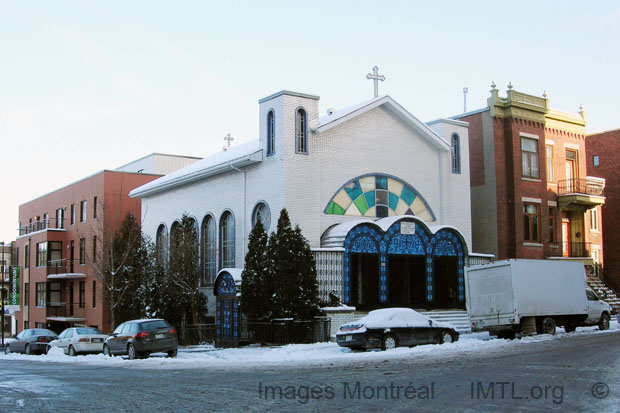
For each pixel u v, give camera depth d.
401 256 29.34
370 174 30.88
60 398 12.16
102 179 44.03
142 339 22.86
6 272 84.69
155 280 33.16
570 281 25.86
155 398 11.86
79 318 45.69
